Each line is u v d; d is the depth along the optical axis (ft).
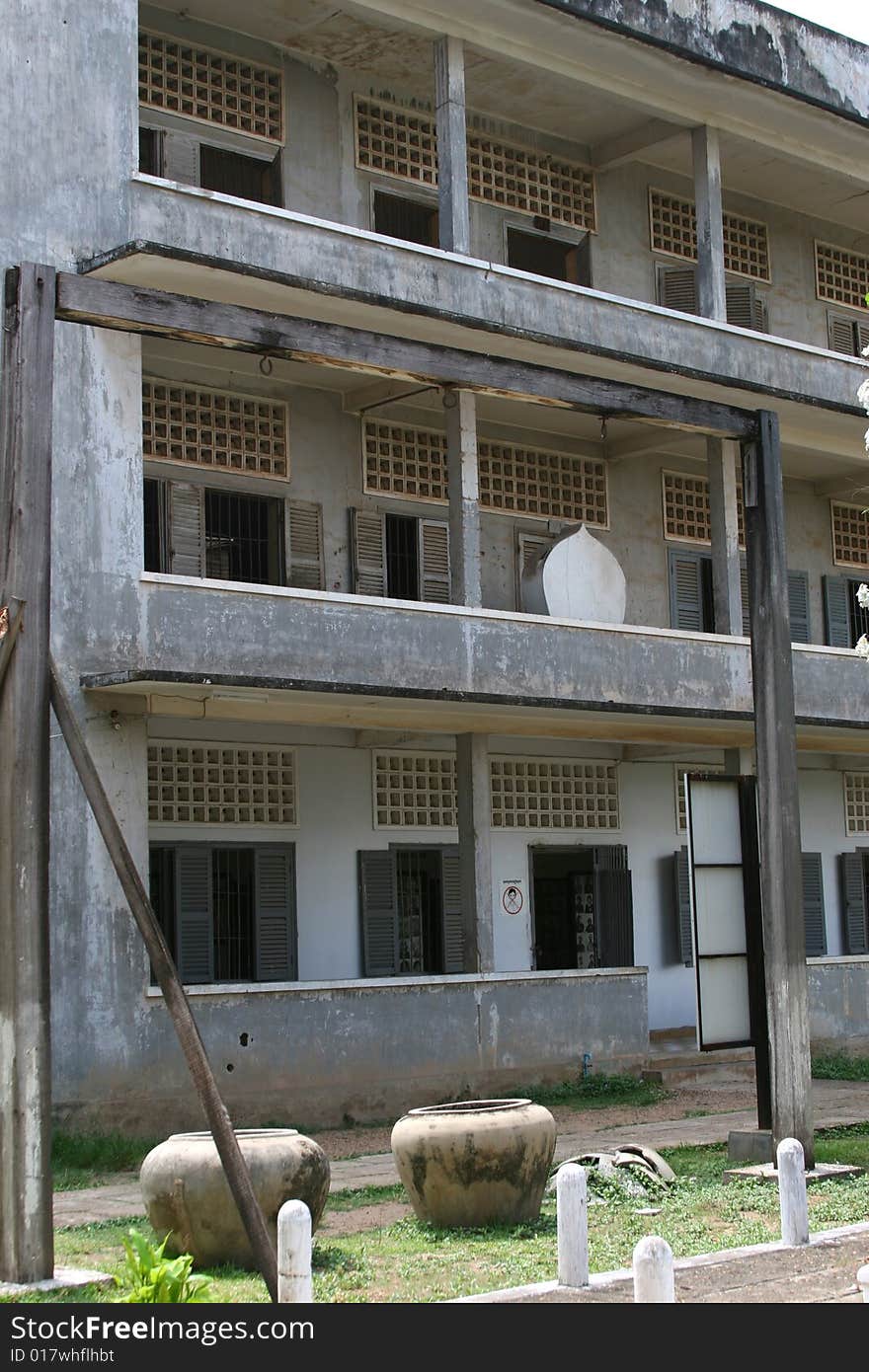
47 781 27.43
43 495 27.96
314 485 58.23
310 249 50.98
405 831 61.26
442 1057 52.06
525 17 55.93
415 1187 31.76
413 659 52.06
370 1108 49.83
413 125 61.67
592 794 67.51
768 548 39.68
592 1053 56.54
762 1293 25.99
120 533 46.68
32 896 26.84
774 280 74.02
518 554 64.28
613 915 66.95
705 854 40.19
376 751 60.80
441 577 61.41
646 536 68.90
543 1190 32.35
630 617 67.77
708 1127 47.14
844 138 66.74
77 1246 30.58
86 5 48.01
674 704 59.26
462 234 55.47
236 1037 46.98
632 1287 26.00
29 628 27.48
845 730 66.18
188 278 47.37
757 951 40.83
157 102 54.49
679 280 69.51
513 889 64.39
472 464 56.18
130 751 46.85
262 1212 26.66
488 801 56.95
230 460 55.83
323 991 49.21
